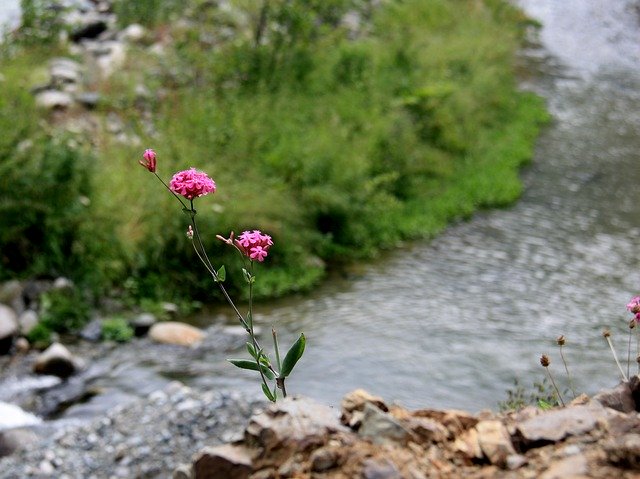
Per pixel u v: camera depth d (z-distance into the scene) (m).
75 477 6.54
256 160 12.19
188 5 17.23
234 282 10.40
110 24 17.11
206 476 2.76
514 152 15.25
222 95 13.95
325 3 16.75
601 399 3.07
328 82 15.33
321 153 12.58
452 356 8.99
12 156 10.13
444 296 10.49
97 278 9.82
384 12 20.17
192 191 3.43
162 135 12.09
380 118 14.35
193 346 9.09
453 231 12.52
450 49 18.22
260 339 9.28
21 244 9.83
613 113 17.75
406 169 13.70
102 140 11.88
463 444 2.74
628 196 14.03
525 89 18.70
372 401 2.93
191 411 7.09
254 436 2.79
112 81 13.82
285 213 11.30
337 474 2.59
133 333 9.27
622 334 9.60
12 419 7.58
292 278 10.65
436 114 15.27
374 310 10.05
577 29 22.89
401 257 11.62
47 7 17.03
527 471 2.60
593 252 11.98
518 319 9.93
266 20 16.12
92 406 7.89
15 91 12.84
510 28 21.88
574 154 15.65
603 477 2.48
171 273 10.27
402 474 2.55
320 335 9.38
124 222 10.27
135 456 6.66
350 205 12.04
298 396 2.93
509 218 13.05
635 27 23.16
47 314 9.30
